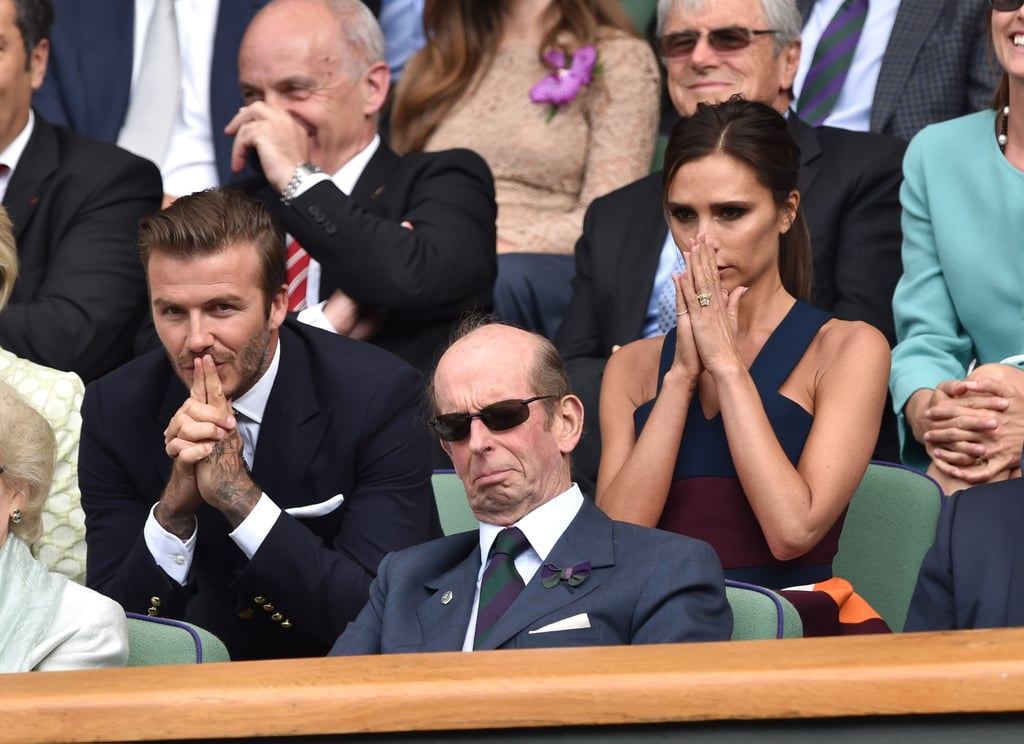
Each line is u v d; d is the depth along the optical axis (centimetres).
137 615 1144
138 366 1358
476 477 1099
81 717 800
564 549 1087
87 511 1355
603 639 1049
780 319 1346
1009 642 775
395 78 2222
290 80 1769
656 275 1752
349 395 1322
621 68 2033
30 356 1738
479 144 2036
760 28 1738
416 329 1728
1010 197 1591
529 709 769
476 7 2077
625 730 768
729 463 1291
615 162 2006
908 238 1658
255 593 1260
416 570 1134
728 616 1065
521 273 1914
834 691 746
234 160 1733
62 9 2228
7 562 1107
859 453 1270
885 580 1318
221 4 2209
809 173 1756
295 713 786
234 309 1264
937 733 745
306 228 1691
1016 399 1455
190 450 1243
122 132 2222
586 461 1600
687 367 1297
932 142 1652
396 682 783
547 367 1112
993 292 1596
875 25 2034
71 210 1811
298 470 1316
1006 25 1577
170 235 1255
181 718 794
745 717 753
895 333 1723
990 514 1083
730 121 1329
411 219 1747
